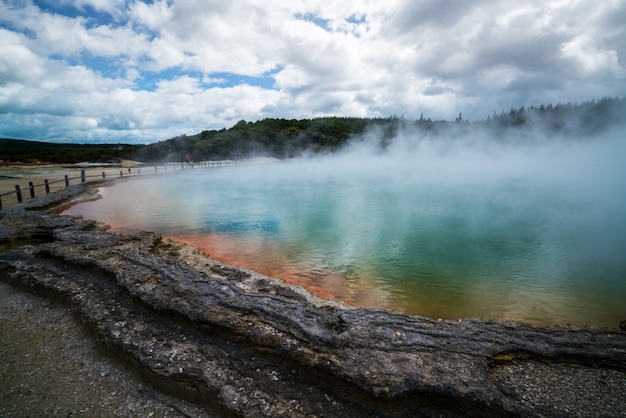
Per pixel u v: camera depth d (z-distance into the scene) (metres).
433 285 6.95
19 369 3.82
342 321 4.06
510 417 2.90
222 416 3.17
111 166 40.50
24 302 5.43
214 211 14.80
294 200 18.31
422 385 3.07
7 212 10.88
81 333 4.49
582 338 4.03
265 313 4.18
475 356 3.56
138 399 3.39
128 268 5.64
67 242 7.41
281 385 3.32
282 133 75.69
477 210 15.73
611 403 3.13
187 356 3.70
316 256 8.71
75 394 3.45
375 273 7.56
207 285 4.97
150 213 14.05
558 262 8.59
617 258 8.83
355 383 3.10
